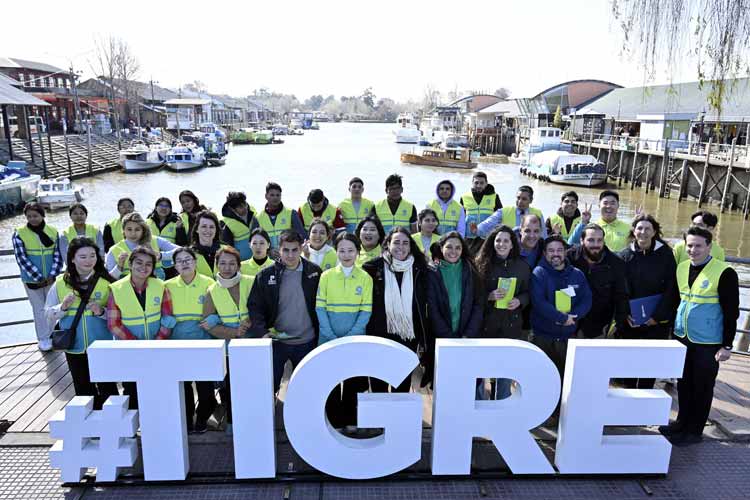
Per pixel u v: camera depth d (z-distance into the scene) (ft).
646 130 116.57
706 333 12.30
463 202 21.18
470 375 10.79
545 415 11.02
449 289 12.54
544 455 11.18
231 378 10.56
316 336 12.86
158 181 108.78
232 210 18.70
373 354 10.73
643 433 13.12
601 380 10.98
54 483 11.10
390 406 10.75
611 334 14.79
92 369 10.59
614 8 15.60
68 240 18.33
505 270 12.86
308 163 153.17
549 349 13.04
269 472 10.99
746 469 11.76
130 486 11.01
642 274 13.53
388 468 11.01
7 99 82.48
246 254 18.65
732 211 80.89
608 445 11.22
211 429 13.05
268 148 218.38
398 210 20.07
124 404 10.91
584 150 136.26
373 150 208.44
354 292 12.15
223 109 309.01
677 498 10.84
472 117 225.97
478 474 11.34
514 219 18.80
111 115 186.39
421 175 128.16
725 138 99.45
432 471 11.19
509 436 11.05
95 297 12.38
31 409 13.82
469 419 10.94
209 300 12.67
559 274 12.86
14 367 16.31
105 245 18.93
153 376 10.62
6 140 102.37
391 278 12.30
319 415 10.76
